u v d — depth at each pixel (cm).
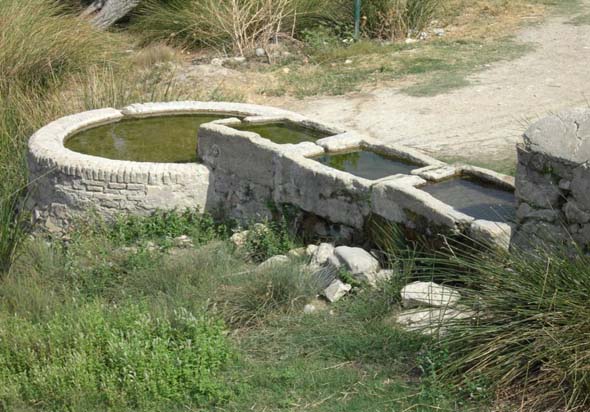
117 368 555
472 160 895
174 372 549
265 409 527
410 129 1009
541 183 591
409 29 1418
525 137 600
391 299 628
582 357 496
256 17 1374
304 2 1426
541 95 1103
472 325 545
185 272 693
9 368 572
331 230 741
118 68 1238
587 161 564
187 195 820
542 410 499
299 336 604
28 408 537
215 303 641
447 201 677
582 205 570
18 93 1061
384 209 693
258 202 796
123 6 1479
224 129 818
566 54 1273
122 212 817
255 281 654
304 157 770
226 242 767
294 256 711
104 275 714
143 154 884
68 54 1190
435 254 650
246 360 579
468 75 1199
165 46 1365
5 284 689
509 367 518
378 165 777
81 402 534
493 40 1359
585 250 572
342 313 628
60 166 826
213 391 538
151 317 611
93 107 1042
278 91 1187
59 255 754
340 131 847
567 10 1504
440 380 529
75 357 558
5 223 759
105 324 594
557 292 529
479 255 616
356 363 568
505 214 644
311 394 538
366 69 1256
